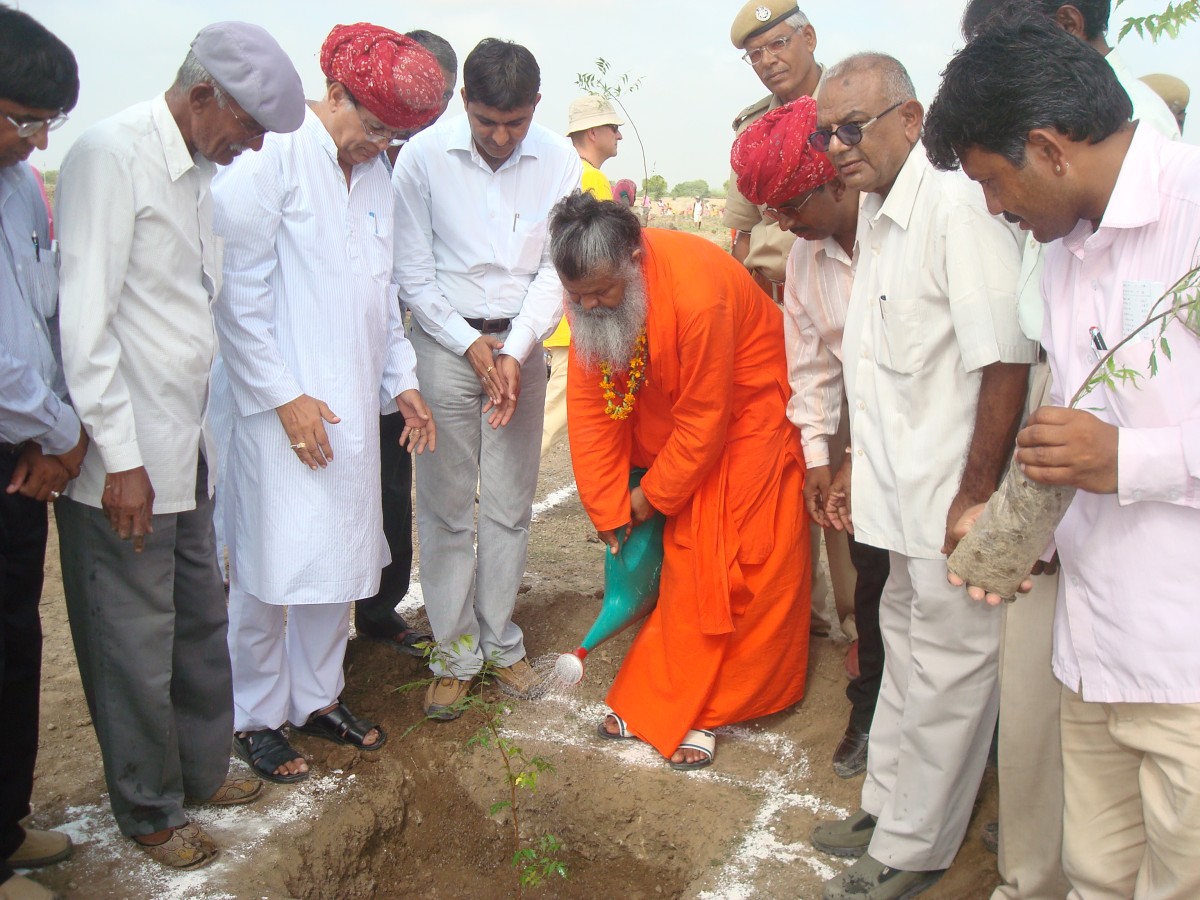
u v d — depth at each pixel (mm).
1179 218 1933
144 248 2734
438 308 3799
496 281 3885
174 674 3184
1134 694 2104
